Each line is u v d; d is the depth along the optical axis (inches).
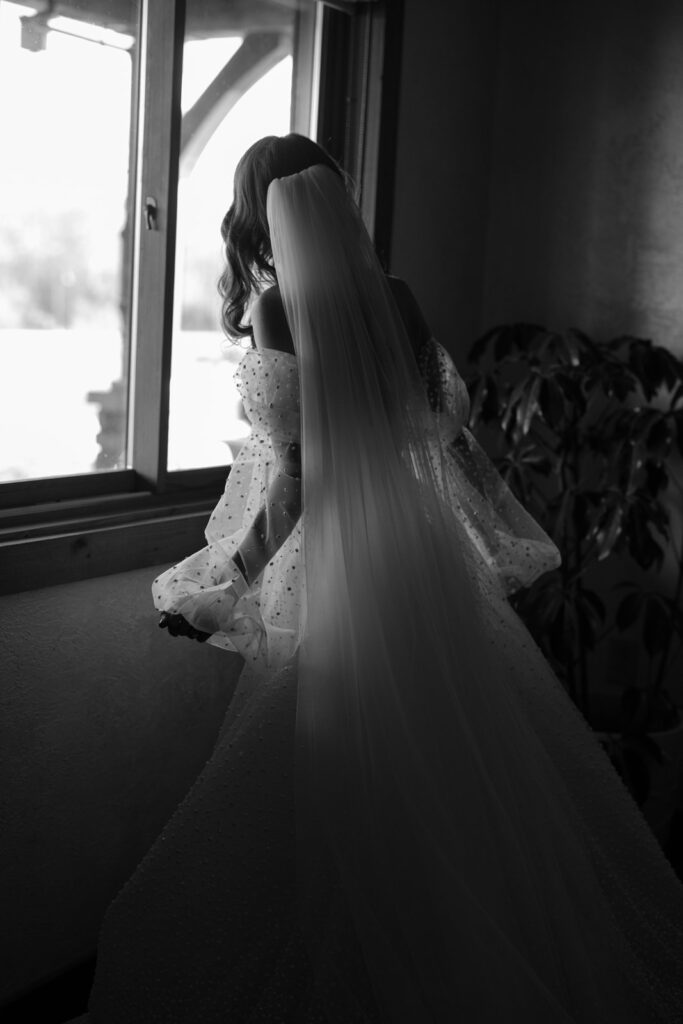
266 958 61.1
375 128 105.1
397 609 63.2
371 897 58.7
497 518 76.2
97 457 87.3
